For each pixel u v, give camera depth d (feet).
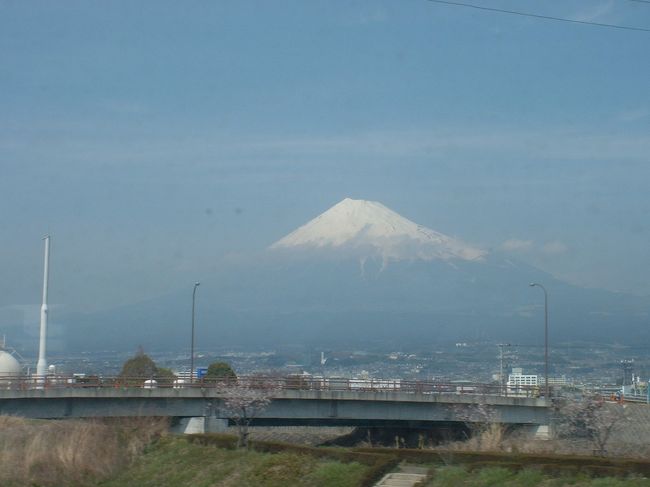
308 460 116.06
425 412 223.51
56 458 128.98
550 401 207.10
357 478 106.11
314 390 221.46
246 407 204.95
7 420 158.20
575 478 94.07
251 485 112.57
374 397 223.10
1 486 119.65
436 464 112.57
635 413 184.44
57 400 207.92
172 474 127.24
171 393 214.48
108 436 141.79
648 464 98.89
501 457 110.63
